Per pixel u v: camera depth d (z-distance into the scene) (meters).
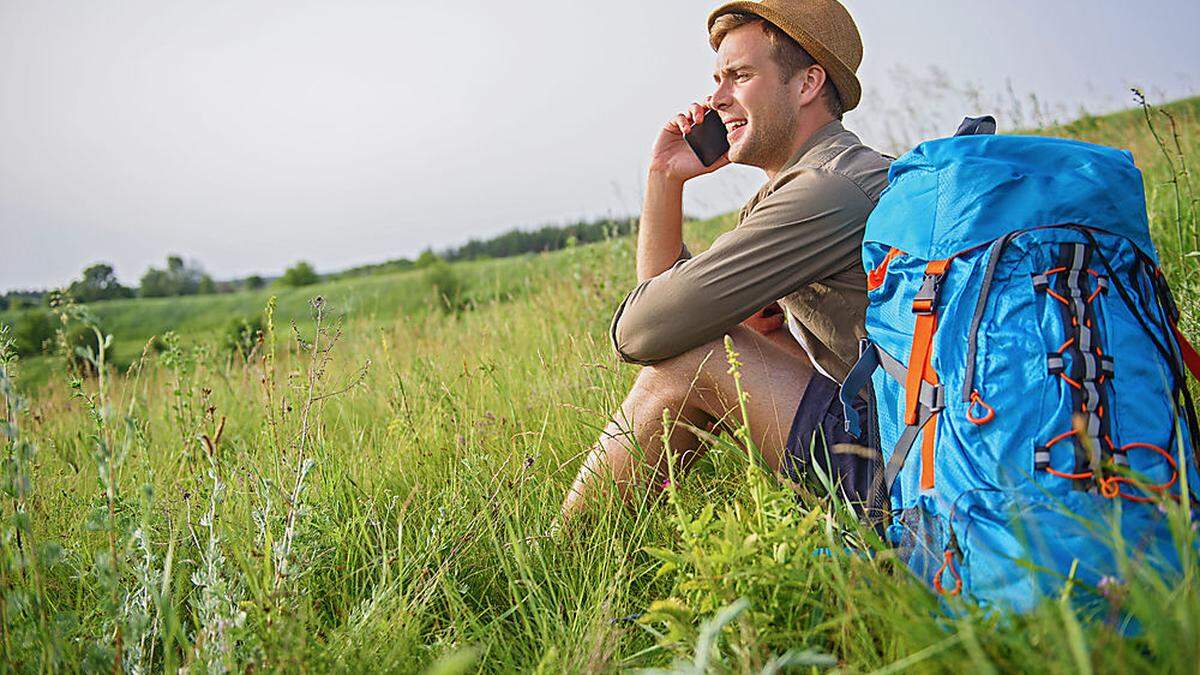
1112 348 1.78
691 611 1.85
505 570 2.37
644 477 2.65
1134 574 1.46
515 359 4.91
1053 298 1.82
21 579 2.16
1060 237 1.88
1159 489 1.63
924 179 2.08
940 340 1.91
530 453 3.08
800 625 1.82
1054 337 1.79
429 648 2.10
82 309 2.29
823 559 1.84
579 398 3.65
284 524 2.45
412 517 2.81
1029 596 1.59
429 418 3.63
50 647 1.88
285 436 3.06
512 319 6.79
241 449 3.28
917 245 2.02
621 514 2.61
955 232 1.97
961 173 2.00
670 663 1.96
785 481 2.03
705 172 3.08
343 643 2.07
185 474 3.32
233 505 2.70
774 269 2.45
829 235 2.43
